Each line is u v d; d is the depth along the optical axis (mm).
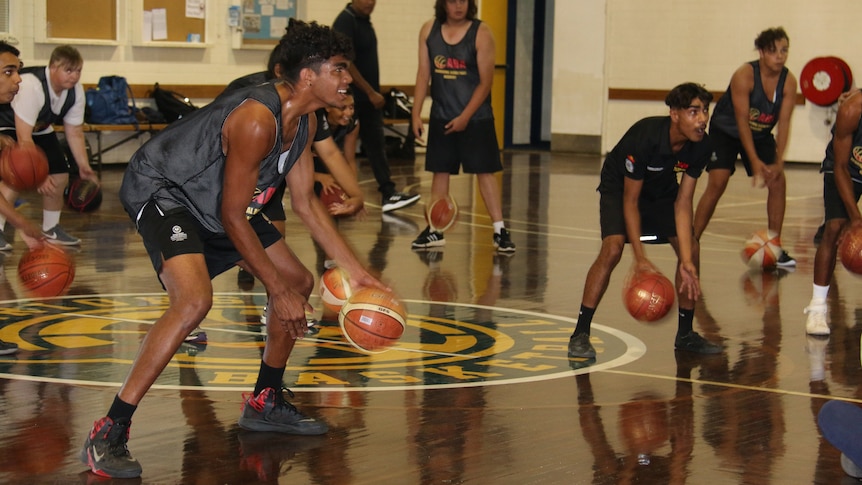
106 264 9219
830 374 6195
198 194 4387
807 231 12258
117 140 17141
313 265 9438
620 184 6434
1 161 8680
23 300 7707
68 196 10211
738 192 16375
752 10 20516
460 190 15727
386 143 20219
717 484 4352
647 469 4512
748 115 9266
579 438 4918
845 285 9055
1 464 4426
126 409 4320
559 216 13172
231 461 4520
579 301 8172
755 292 8688
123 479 4285
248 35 18203
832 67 19438
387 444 4781
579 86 22281
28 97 8906
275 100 4180
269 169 4414
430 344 6727
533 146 23766
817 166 20062
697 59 21141
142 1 16938
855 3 19625
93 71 16547
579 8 22078
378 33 20250
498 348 6660
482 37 10164
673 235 6570
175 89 17484
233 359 6227
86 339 6625
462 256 10156
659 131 6125
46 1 15859
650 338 7016
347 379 5852
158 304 7699
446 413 5262
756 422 5223
